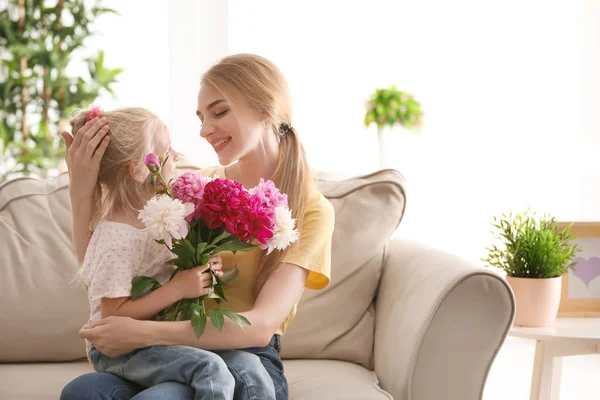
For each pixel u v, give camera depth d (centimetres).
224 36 353
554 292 201
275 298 161
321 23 445
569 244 221
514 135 458
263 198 151
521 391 332
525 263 204
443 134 457
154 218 143
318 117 449
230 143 173
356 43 450
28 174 430
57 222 215
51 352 200
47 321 199
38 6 443
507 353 410
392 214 215
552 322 203
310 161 448
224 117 172
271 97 174
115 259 149
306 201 175
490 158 459
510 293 168
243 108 172
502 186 459
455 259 181
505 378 355
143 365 148
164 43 453
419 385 169
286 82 180
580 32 454
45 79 432
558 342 201
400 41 453
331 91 449
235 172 194
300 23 443
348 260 208
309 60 446
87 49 456
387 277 206
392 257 211
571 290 222
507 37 456
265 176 180
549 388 202
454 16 455
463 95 457
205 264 152
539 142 458
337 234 211
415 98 423
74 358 203
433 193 458
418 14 454
